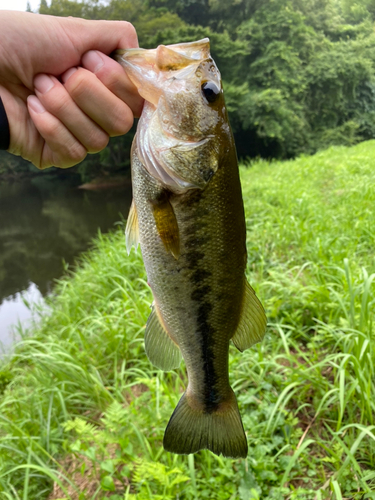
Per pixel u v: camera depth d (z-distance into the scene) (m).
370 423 0.39
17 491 0.43
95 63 0.23
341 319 0.49
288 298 0.61
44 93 0.23
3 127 0.25
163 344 0.27
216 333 0.27
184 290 0.25
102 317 0.65
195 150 0.23
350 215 0.95
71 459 0.47
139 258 0.94
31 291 1.36
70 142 0.24
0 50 0.22
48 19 0.23
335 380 0.43
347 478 0.36
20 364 0.76
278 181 1.81
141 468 0.36
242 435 0.28
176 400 0.45
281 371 0.50
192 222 0.24
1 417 0.47
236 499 0.36
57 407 0.53
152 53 0.23
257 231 0.95
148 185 0.23
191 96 0.23
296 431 0.40
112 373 0.58
